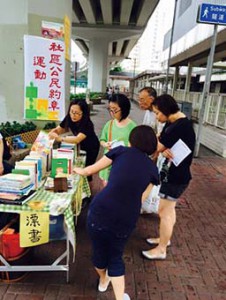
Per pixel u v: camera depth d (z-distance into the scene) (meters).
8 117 5.39
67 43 5.62
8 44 5.07
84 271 2.82
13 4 4.91
